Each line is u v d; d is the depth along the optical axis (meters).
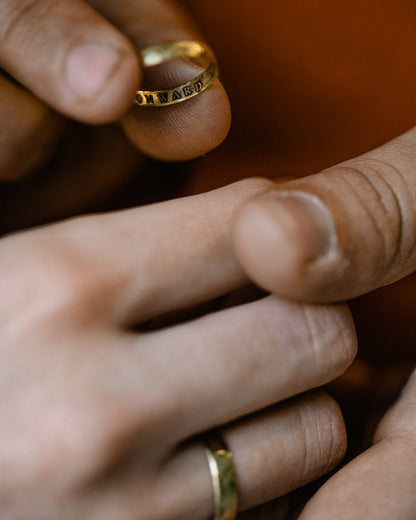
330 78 0.33
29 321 0.20
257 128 0.34
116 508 0.20
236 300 0.23
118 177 0.28
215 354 0.20
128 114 0.24
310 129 0.34
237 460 0.21
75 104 0.21
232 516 0.21
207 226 0.21
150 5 0.22
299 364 0.21
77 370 0.20
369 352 0.31
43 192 0.27
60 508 0.20
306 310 0.21
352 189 0.20
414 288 0.31
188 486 0.20
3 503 0.20
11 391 0.20
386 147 0.21
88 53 0.20
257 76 0.34
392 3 0.33
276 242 0.19
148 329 0.23
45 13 0.21
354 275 0.20
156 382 0.20
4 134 0.24
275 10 0.34
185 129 0.24
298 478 0.22
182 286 0.21
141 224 0.21
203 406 0.20
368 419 0.26
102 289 0.20
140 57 0.22
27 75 0.21
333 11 0.34
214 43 0.34
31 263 0.20
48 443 0.19
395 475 0.21
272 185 0.22
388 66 0.33
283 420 0.21
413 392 0.23
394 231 0.20
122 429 0.19
